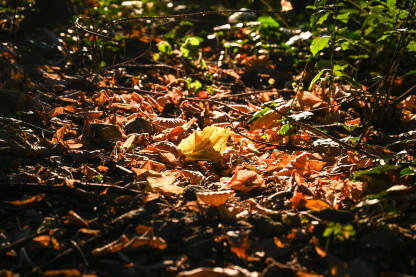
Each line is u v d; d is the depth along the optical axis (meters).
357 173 2.23
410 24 3.53
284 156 2.71
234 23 6.32
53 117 3.07
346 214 1.95
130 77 4.41
